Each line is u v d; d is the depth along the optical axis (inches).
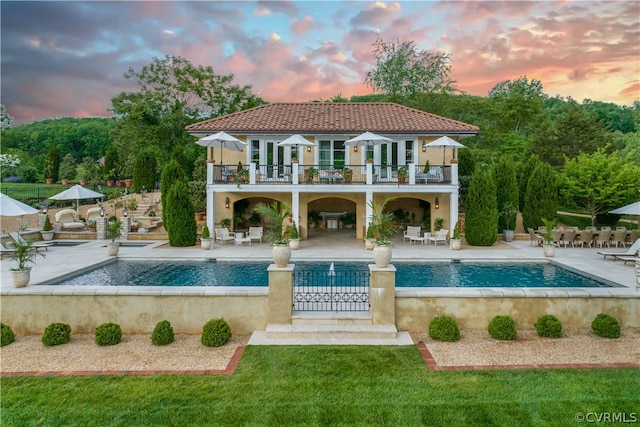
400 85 1632.6
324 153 974.4
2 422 216.8
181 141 1669.5
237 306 363.6
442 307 366.0
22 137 2315.5
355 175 958.4
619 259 666.2
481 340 338.3
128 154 1624.0
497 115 1824.6
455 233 781.9
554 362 291.3
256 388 251.6
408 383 257.1
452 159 897.5
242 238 835.4
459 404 231.8
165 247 807.1
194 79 1717.5
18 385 255.9
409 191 845.2
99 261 640.4
